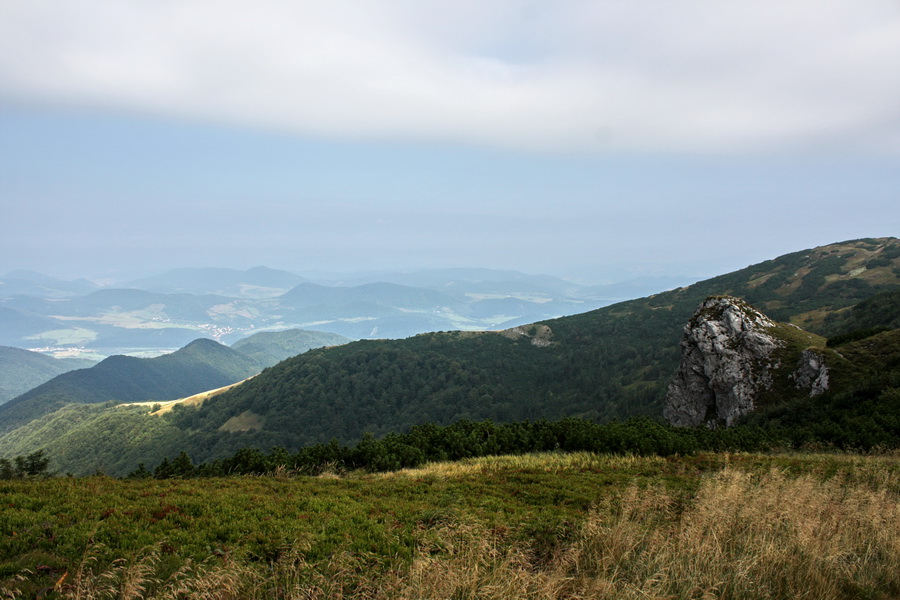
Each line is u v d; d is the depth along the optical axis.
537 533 12.20
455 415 135.62
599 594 8.33
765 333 49.97
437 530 11.98
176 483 17.81
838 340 47.09
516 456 26.02
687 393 54.12
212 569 8.94
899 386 34.00
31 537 10.38
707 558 9.52
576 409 117.56
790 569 9.36
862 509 12.39
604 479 19.89
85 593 7.82
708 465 22.58
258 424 152.62
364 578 9.05
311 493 16.97
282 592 8.83
